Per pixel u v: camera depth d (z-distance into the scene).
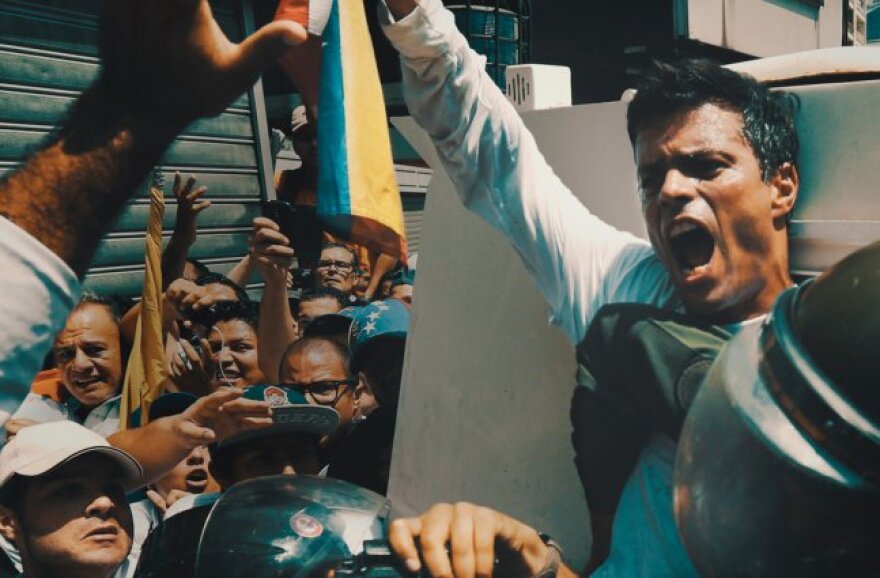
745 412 1.48
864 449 1.37
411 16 1.73
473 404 1.98
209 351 3.32
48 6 4.42
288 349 3.17
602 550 1.74
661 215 1.69
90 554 2.19
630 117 1.75
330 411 2.61
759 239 1.61
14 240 1.21
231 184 5.12
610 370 1.73
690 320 1.66
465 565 1.38
